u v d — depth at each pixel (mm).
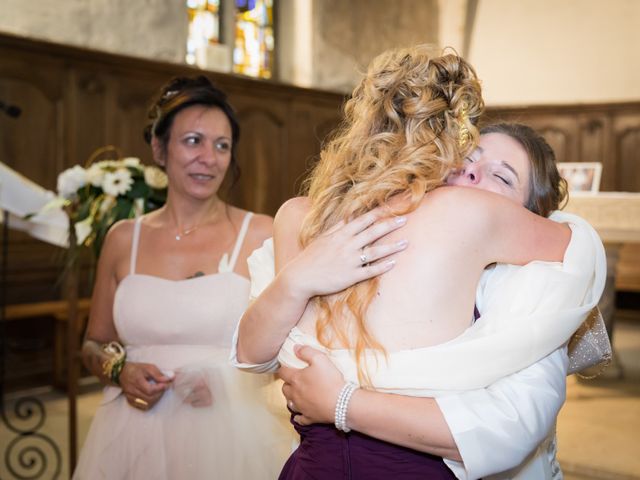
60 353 4953
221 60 6809
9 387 4914
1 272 4957
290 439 2059
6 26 5117
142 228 2236
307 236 1298
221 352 2066
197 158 2111
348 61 8391
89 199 2705
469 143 1269
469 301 1194
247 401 2053
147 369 2012
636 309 8312
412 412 1120
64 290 5270
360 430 1158
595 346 1442
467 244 1188
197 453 1983
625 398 4746
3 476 3457
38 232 3131
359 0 8484
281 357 1288
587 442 3873
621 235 4988
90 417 4355
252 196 7035
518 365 1155
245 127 6926
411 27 9188
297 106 7441
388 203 1236
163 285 2104
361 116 1316
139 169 2693
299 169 7484
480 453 1096
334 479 1240
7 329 4949
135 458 2012
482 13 9344
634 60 8602
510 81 9281
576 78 8914
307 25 8016
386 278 1197
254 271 1568
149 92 5875
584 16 8812
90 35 5652
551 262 1254
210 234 2189
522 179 1397
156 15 6195
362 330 1184
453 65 1306
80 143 5398
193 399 2018
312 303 1270
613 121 8547
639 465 3518
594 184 5648
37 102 5141
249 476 1986
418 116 1248
